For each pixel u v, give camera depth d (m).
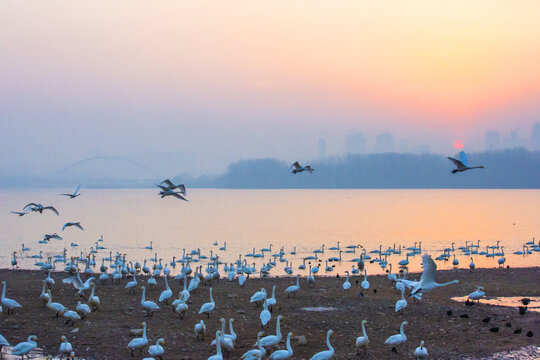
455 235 101.31
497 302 39.47
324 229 115.00
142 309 34.16
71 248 81.00
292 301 38.03
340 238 97.06
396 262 66.50
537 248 76.56
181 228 117.81
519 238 95.62
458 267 61.47
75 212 179.88
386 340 27.50
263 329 30.61
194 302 36.88
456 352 27.59
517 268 54.72
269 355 26.41
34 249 79.06
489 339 29.72
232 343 26.67
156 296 38.72
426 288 19.12
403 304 33.78
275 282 47.09
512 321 33.12
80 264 62.06
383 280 48.56
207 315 33.16
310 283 44.78
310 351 27.55
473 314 34.59
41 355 25.58
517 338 29.84
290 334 25.73
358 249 81.12
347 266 63.50
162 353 25.23
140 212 179.12
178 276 45.91
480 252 71.06
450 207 193.38
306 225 124.88
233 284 45.62
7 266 60.81
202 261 68.19
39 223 133.88
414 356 26.97
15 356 25.36
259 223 131.25
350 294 41.12
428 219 141.38
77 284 36.31
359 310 35.41
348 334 30.36
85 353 26.00
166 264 62.19
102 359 25.36
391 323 32.53
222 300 37.75
